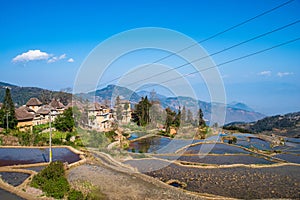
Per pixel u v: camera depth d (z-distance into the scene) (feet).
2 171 72.90
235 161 93.81
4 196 52.21
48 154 94.89
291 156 109.50
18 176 67.82
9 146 106.83
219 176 72.43
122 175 68.59
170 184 64.59
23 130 138.72
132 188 58.39
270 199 55.67
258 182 67.72
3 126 134.51
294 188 63.21
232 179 69.87
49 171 55.57
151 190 57.57
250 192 59.98
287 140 167.02
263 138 165.58
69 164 77.51
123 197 52.60
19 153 96.63
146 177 67.36
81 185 57.93
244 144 139.64
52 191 51.31
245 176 73.10
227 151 113.60
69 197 49.62
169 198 53.16
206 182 66.80
